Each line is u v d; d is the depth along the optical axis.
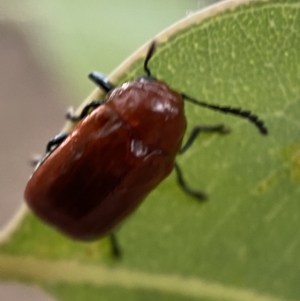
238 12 0.06
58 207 0.07
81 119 0.07
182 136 0.07
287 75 0.06
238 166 0.07
